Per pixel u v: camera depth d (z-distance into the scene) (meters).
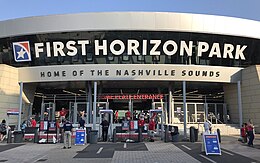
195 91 35.06
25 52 27.02
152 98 29.11
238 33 26.86
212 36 26.52
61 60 26.81
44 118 30.95
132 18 25.28
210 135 13.40
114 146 16.41
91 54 26.44
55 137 18.75
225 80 27.56
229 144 17.58
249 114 26.77
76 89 33.91
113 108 31.94
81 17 25.52
